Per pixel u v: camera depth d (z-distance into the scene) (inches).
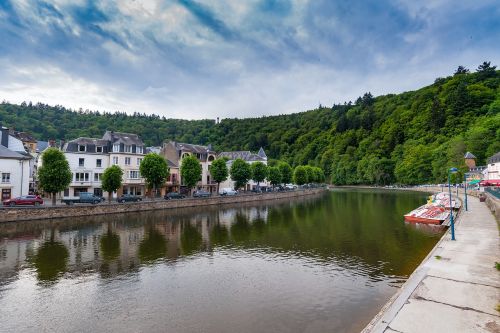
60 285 725.3
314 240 1229.1
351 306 616.1
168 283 749.3
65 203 1931.6
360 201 3034.0
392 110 7573.8
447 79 6973.4
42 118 6373.0
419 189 4913.9
